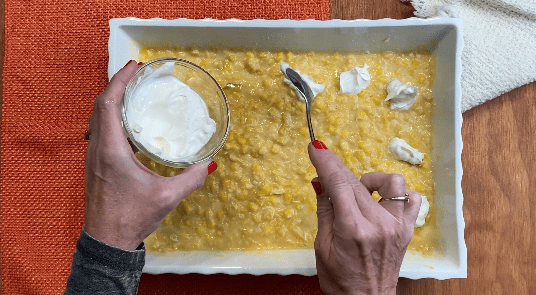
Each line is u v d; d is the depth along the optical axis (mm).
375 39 866
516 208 993
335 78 900
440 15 964
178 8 981
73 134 993
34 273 989
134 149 824
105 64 990
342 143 890
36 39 994
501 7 969
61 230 992
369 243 624
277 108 893
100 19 988
